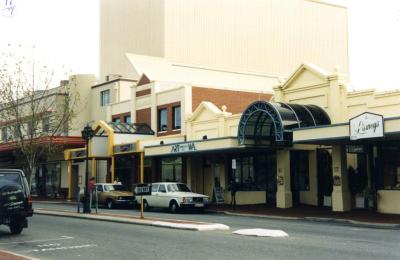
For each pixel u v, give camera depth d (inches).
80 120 1964.8
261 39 2388.0
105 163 1849.2
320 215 967.6
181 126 1486.2
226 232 673.0
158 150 1391.5
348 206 1051.3
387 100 999.6
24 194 681.0
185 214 1090.1
